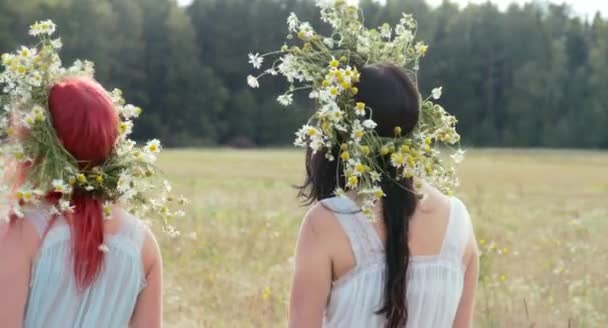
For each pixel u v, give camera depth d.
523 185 32.72
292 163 46.62
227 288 8.30
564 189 30.59
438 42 90.88
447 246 2.85
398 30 3.04
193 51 88.81
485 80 91.94
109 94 2.92
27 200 2.63
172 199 3.01
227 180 29.91
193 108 87.94
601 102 89.25
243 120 89.88
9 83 2.78
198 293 8.13
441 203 2.90
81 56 76.44
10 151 2.68
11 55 2.80
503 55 92.06
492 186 31.47
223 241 11.54
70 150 2.73
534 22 92.25
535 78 90.62
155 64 86.94
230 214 15.84
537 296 8.16
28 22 69.88
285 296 7.77
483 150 78.12
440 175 3.00
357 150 2.72
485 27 91.94
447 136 3.01
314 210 2.80
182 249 10.60
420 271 2.80
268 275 9.05
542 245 12.14
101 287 2.79
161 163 42.81
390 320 2.75
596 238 13.43
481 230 12.26
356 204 2.78
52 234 2.73
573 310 7.64
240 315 7.26
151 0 88.19
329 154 2.81
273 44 94.25
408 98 2.78
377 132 2.78
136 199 2.97
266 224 12.98
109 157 2.85
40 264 2.71
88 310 2.77
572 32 94.81
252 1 95.06
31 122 2.68
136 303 2.93
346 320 2.77
